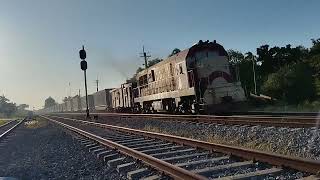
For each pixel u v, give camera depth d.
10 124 60.50
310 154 10.05
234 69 25.41
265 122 16.30
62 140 21.50
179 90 27.02
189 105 26.50
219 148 11.17
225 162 9.91
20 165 13.85
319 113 18.62
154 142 15.45
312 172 7.75
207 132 17.09
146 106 36.56
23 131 35.75
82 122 35.91
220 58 25.03
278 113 21.36
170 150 13.05
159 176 8.85
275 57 44.03
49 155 15.59
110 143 14.65
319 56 35.44
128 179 9.27
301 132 13.09
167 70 29.30
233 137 14.73
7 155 17.70
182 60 26.08
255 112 24.72
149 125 23.98
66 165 12.38
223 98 24.34
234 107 24.52
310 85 34.00
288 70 35.88
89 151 14.92
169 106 30.27
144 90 36.34
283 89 34.44
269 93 35.22
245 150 9.88
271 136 13.41
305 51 43.75
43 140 23.31
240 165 9.12
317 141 11.30
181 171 8.25
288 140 12.17
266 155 9.09
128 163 10.77
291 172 8.16
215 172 8.81
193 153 11.89
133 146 14.77
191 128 19.38
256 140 13.25
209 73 24.52
